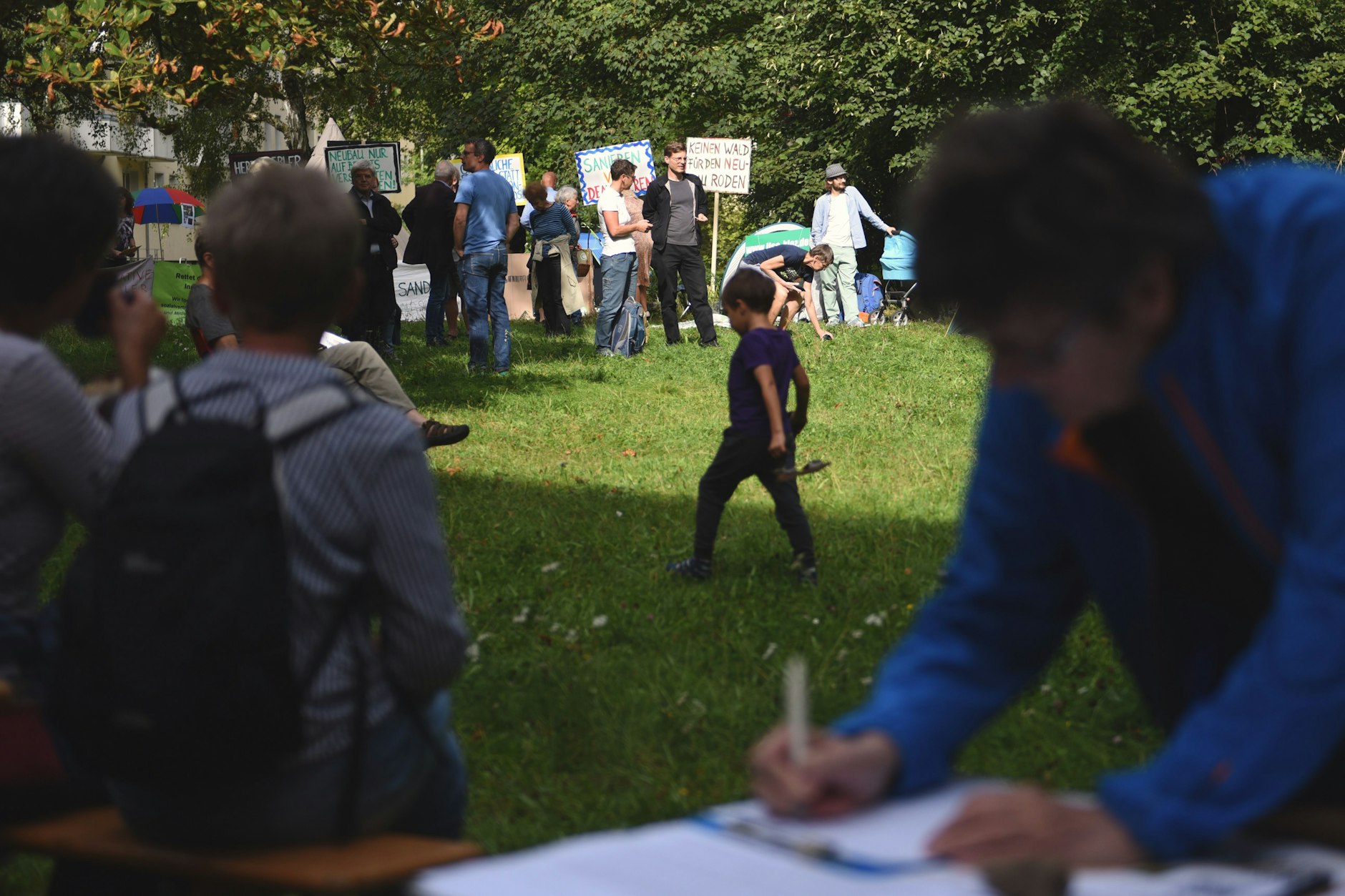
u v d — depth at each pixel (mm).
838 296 21328
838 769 1668
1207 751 1463
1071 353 1434
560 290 19438
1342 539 1411
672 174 17219
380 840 2484
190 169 38344
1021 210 1386
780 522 6465
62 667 2295
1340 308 1416
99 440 2645
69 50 11461
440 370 14688
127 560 2248
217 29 12562
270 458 2297
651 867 1471
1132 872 1455
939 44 27500
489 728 4578
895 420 11555
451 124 36844
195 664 2203
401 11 14062
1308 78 26281
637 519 7785
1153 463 1621
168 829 2436
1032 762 4188
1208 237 1428
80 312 3039
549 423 11609
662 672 5027
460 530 7426
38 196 2656
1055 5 27328
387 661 2475
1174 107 25922
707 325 17422
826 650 5336
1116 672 4957
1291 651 1426
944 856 1517
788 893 1398
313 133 35031
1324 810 1593
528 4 35688
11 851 2654
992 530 1852
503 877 1450
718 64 34531
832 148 31234
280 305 2475
